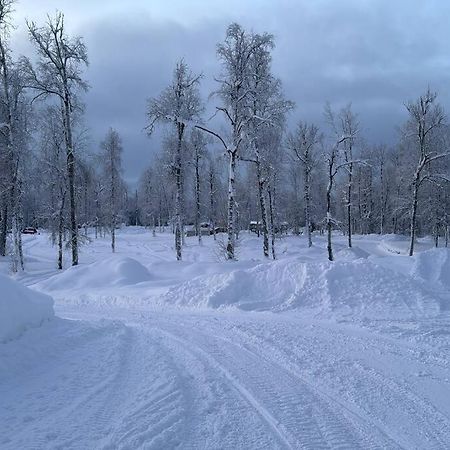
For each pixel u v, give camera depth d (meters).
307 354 8.62
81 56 24.80
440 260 15.41
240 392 6.66
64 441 4.87
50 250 50.91
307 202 44.31
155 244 56.38
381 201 67.25
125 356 8.46
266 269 15.19
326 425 5.55
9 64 25.77
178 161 29.38
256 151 26.91
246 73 23.92
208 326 11.52
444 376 7.32
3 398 6.08
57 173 31.55
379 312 12.20
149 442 4.90
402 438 5.22
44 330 9.02
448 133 39.75
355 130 36.56
